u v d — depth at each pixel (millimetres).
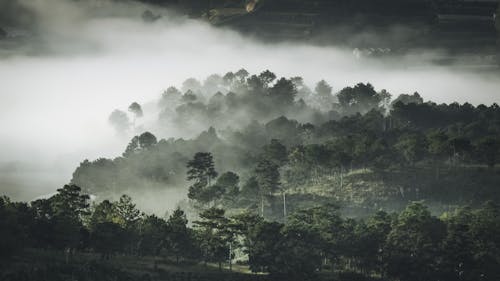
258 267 181625
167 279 165750
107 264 167250
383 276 185000
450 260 177125
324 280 177750
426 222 187375
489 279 176125
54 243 170250
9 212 166125
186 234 186000
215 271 181250
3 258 157750
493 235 183375
